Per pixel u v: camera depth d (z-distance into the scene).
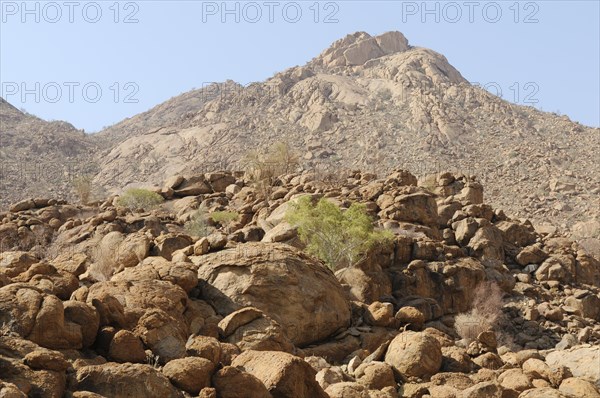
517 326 27.92
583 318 29.33
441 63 165.88
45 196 103.38
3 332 10.52
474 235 33.69
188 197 43.56
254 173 44.53
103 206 43.56
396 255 29.20
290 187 42.69
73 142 141.25
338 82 150.75
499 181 100.81
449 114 132.75
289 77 157.75
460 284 28.67
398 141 122.62
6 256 16.48
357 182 42.31
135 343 11.23
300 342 18.48
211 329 14.34
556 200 89.94
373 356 15.02
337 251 26.97
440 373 14.12
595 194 93.44
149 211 40.53
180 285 17.00
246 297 18.12
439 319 26.48
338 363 18.41
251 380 10.34
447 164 110.44
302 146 123.00
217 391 10.25
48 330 10.82
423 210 34.25
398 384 13.76
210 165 118.62
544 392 11.91
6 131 141.88
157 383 9.70
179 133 139.00
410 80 151.25
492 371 14.31
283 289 18.56
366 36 179.75
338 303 19.48
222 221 37.19
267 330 14.48
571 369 15.16
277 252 19.27
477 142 123.25
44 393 8.97
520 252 34.09
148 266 17.27
